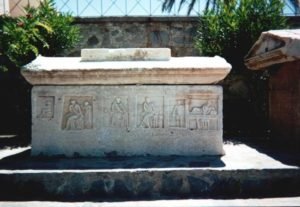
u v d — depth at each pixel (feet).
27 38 15.98
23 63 16.56
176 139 12.33
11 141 16.29
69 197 10.12
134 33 19.21
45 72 11.82
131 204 9.46
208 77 12.10
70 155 12.26
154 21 19.17
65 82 12.14
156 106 12.36
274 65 15.14
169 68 11.84
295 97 13.21
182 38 19.29
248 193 10.28
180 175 10.30
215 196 10.09
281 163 10.91
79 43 19.10
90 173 10.23
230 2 17.89
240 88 18.93
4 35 15.74
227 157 11.96
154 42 19.24
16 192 10.22
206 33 17.89
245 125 18.83
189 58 13.01
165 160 11.54
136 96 12.34
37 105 12.30
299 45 11.87
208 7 19.52
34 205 9.44
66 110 12.32
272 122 15.78
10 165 11.03
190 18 19.13
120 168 10.55
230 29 17.13
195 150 12.30
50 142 12.28
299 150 13.03
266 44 13.96
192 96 12.34
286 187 10.30
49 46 16.93
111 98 12.34
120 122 12.34
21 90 18.40
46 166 10.89
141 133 12.33
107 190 10.23
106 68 11.81
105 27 19.15
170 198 9.94
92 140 12.30
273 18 17.04
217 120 12.34
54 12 17.57
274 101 15.51
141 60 12.73
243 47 17.19
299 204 9.30
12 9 20.26
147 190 10.26
